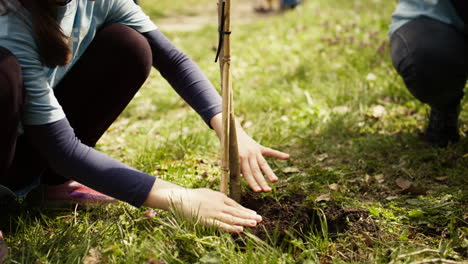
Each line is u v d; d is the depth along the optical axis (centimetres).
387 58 470
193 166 273
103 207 217
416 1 266
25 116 170
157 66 215
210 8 1082
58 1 166
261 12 1007
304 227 203
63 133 172
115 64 204
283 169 263
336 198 221
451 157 263
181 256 183
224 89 182
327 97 384
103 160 177
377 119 336
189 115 358
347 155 285
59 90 205
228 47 178
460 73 252
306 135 315
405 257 177
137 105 394
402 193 235
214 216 184
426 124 307
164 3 1116
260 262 173
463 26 257
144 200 180
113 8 203
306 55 521
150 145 302
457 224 201
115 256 176
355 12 753
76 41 189
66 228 196
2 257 171
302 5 917
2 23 161
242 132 206
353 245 191
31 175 208
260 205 219
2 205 217
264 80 450
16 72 160
